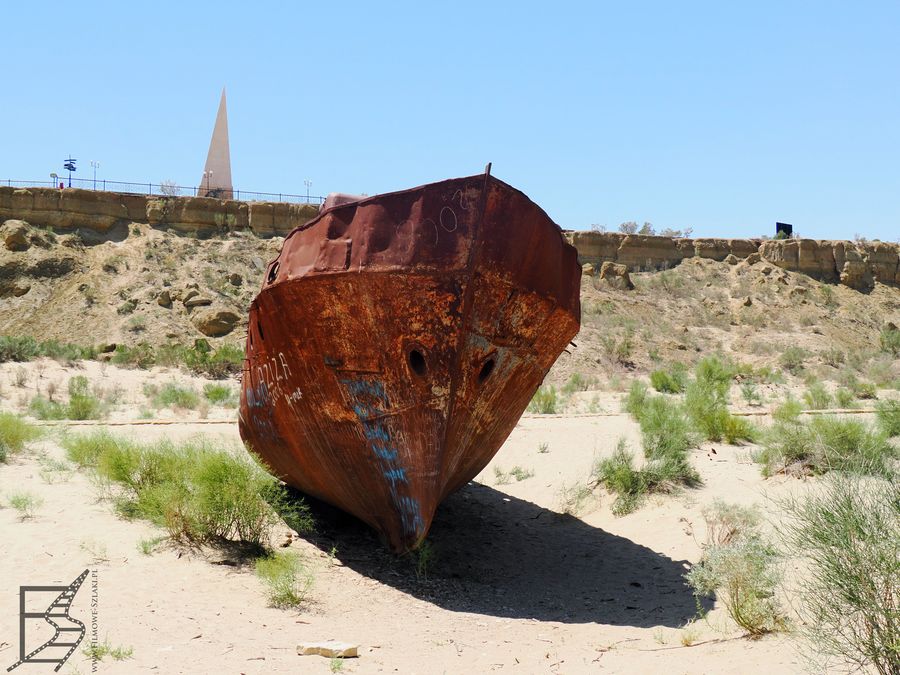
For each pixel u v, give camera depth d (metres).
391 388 7.82
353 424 8.16
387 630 6.45
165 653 5.25
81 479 10.39
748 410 21.61
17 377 25.06
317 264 7.82
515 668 5.68
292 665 5.30
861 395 27.83
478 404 8.26
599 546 9.65
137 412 20.83
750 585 6.41
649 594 7.89
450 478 8.58
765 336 50.94
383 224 7.61
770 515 9.30
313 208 51.91
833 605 5.03
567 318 9.02
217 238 49.75
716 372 30.27
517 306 8.10
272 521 8.80
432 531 10.23
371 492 8.39
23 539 7.62
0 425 12.31
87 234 47.94
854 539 5.01
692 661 5.70
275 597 6.78
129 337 39.50
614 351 44.06
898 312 58.12
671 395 26.64
